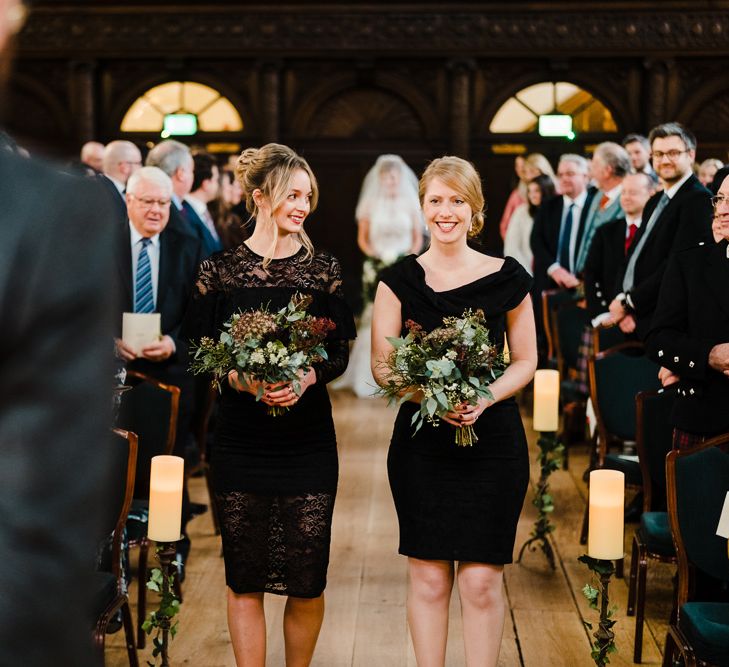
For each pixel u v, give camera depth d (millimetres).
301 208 3523
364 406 9219
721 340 3990
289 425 3457
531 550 5254
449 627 4438
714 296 4016
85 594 860
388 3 12195
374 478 6844
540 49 12141
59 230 841
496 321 3574
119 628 4219
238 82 12438
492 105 12383
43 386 830
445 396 3244
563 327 7434
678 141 5586
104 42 12266
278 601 4766
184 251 5230
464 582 3508
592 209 8031
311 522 3465
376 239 9602
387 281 3631
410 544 3512
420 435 3529
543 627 4438
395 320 3619
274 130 12406
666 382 4742
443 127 12453
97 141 12492
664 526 4176
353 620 4508
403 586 4930
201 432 5566
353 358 9836
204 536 5645
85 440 842
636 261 5785
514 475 3500
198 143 12500
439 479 3494
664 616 4555
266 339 3355
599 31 12078
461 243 3621
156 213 5016
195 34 12266
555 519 5957
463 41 12195
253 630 3527
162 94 12500
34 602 814
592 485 3662
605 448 5645
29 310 826
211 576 5051
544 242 8602
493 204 12492
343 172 12641
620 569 5000
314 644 3619
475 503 3473
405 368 3301
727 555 3494
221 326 3566
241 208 8742
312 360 3338
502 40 12172
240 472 3455
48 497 824
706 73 12148
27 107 12398
